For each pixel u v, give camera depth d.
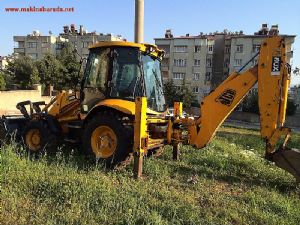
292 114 41.22
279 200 5.89
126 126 7.23
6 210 4.80
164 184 6.45
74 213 4.79
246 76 6.79
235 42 54.25
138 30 11.83
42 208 4.92
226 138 14.34
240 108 40.44
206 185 6.66
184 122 7.29
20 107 9.47
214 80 57.53
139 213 4.85
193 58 57.53
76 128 8.16
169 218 4.89
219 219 4.99
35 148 8.23
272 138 6.56
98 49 7.92
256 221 5.04
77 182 5.82
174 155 8.39
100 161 7.23
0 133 9.12
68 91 8.74
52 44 68.00
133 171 6.72
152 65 8.10
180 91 37.72
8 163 6.46
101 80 7.82
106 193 5.43
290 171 6.53
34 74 36.34
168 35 62.00
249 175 7.57
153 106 7.94
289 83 6.50
